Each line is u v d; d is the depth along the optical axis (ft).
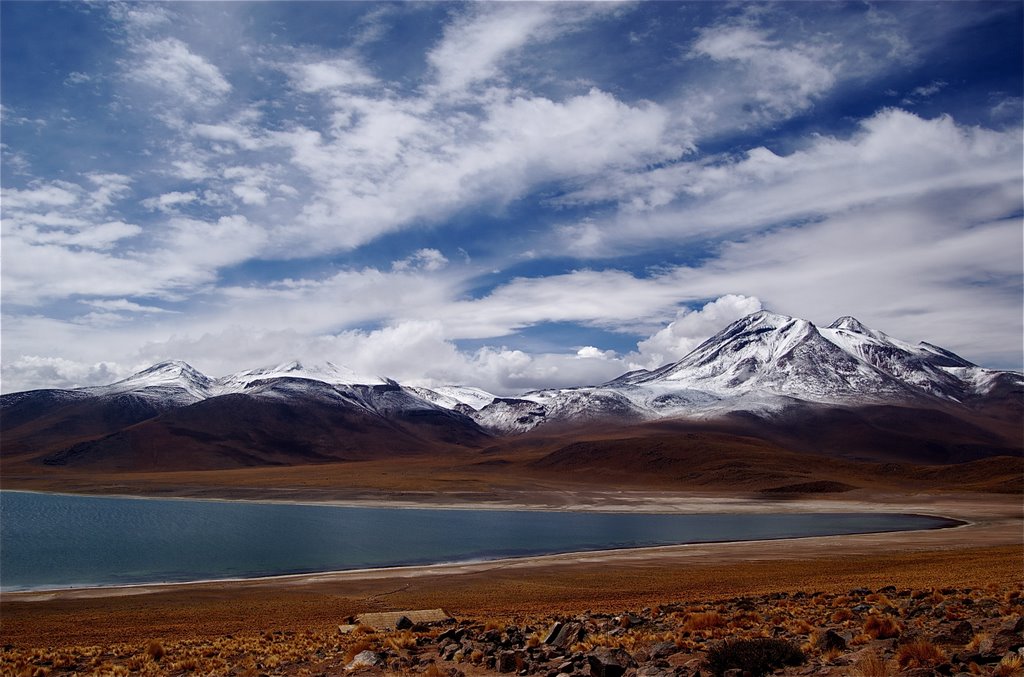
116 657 84.53
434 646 74.54
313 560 237.45
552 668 56.39
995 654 44.65
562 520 387.96
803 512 453.58
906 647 46.75
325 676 62.44
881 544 254.88
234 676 66.80
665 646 59.06
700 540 294.05
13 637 113.39
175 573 211.61
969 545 244.63
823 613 84.43
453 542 286.46
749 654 49.75
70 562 232.73
